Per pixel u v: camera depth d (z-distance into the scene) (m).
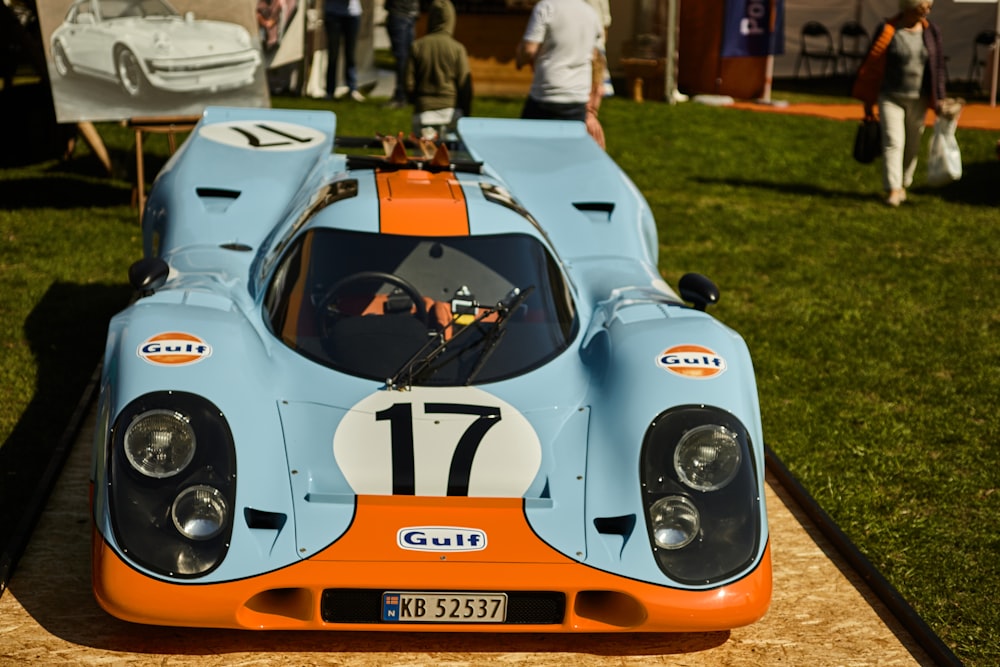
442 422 3.14
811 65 18.95
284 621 2.70
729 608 2.75
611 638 3.02
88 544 3.33
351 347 3.39
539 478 3.00
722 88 16.00
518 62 8.05
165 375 2.91
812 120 14.05
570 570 2.73
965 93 17.12
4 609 2.96
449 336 3.47
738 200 9.61
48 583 3.10
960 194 10.38
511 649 2.94
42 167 9.33
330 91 13.34
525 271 3.74
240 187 4.78
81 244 6.98
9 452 4.16
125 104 7.59
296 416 3.11
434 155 4.88
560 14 7.75
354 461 2.97
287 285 3.63
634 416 3.06
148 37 7.54
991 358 5.97
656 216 8.84
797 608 3.25
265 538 2.72
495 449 3.06
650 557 2.78
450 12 8.71
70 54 7.44
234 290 3.74
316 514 2.80
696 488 2.88
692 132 12.68
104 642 2.84
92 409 4.41
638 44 15.09
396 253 3.66
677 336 3.34
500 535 2.80
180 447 2.75
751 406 3.11
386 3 12.55
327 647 2.89
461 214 3.88
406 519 2.81
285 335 3.46
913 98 9.48
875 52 9.45
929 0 9.38
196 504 2.70
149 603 2.61
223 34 7.68
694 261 7.59
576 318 3.77
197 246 4.22
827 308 6.71
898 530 4.07
